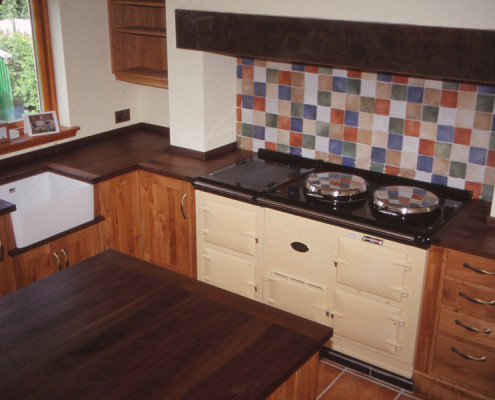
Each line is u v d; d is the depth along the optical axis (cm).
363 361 299
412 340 275
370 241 270
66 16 360
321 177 308
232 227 318
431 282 263
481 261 246
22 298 197
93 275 213
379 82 312
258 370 163
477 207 292
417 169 315
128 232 363
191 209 338
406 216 270
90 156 367
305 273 300
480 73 242
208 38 317
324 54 279
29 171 341
